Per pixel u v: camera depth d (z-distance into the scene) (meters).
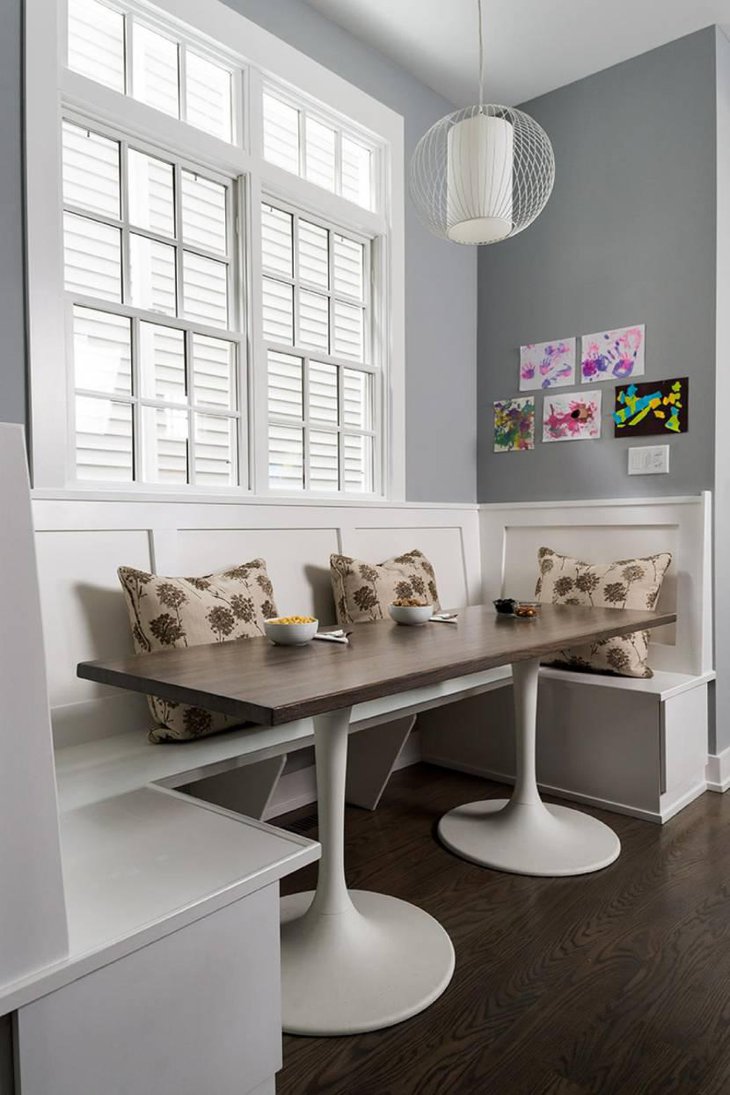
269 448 2.96
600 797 2.90
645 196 3.32
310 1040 1.59
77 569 2.15
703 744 3.06
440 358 3.70
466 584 3.72
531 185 3.65
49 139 2.13
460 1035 1.60
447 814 2.78
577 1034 1.59
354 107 3.14
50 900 0.99
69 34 2.29
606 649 2.96
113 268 2.43
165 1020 1.12
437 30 3.15
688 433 3.20
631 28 3.14
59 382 2.16
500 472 3.86
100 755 1.97
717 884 2.27
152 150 2.53
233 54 2.67
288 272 3.03
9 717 0.98
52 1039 0.98
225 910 1.21
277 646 1.91
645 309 3.33
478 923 2.04
